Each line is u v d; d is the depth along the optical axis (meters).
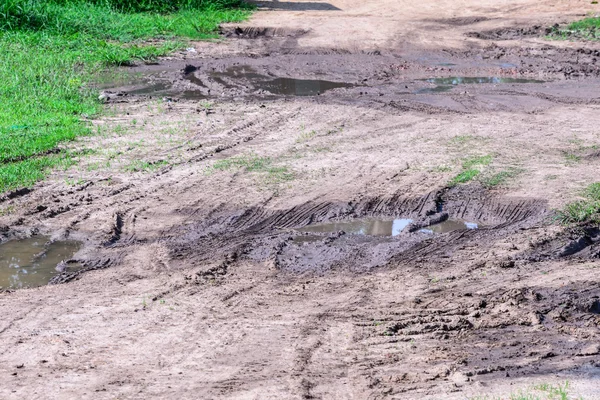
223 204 11.08
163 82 19.27
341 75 20.20
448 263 9.27
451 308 8.03
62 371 6.79
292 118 15.70
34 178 12.09
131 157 13.21
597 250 9.59
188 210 10.91
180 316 7.94
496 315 7.87
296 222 10.55
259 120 15.55
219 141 14.09
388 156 13.06
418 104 16.89
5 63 19.62
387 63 21.62
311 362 6.86
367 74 20.31
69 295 8.52
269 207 10.97
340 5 30.62
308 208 10.93
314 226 10.48
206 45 23.78
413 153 13.20
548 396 5.72
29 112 15.86
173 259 9.48
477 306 8.05
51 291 8.63
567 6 29.31
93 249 9.77
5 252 9.71
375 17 28.11
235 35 25.62
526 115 15.94
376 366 6.75
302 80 19.69
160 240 10.02
